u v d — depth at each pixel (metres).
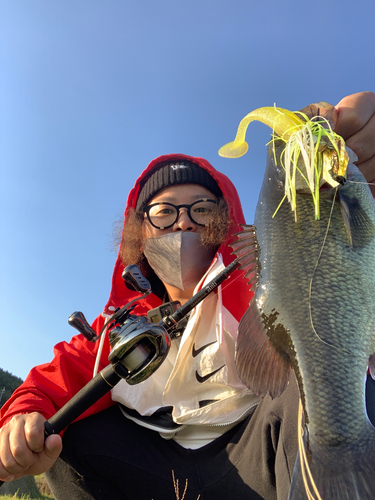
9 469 0.39
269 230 0.31
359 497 0.24
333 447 0.26
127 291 0.68
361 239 0.29
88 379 0.54
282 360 0.30
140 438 0.46
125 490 0.45
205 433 0.45
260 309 0.31
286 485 0.32
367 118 0.38
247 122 0.35
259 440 0.38
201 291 0.44
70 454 0.46
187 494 0.41
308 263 0.29
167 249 0.61
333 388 0.27
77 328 0.43
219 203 0.65
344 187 0.30
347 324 0.28
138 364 0.39
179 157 0.69
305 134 0.30
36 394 0.50
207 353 0.47
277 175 0.33
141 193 0.70
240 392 0.45
